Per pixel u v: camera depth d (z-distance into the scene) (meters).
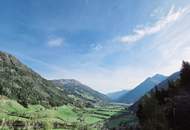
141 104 64.81
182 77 55.06
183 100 44.16
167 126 45.69
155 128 49.81
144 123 57.31
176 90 54.09
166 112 49.03
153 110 57.78
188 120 41.03
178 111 43.34
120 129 121.62
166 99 55.91
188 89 48.00
